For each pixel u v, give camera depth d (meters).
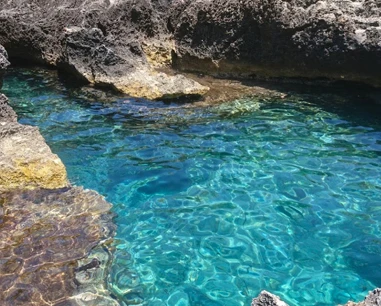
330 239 5.47
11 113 7.37
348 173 6.70
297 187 6.42
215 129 7.95
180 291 4.73
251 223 5.74
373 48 8.55
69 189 6.14
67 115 8.48
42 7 11.62
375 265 5.09
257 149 7.34
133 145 7.48
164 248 5.32
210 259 5.16
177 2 10.73
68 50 9.94
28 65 11.38
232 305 4.56
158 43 10.77
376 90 8.98
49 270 4.90
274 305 3.48
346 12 9.07
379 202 6.11
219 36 10.05
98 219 5.70
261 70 9.86
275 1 9.28
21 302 4.49
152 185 6.48
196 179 6.62
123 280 4.85
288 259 5.17
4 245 5.19
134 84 9.14
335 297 4.68
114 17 10.77
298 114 8.41
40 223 5.55
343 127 7.93
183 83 8.98
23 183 6.07
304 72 9.48
